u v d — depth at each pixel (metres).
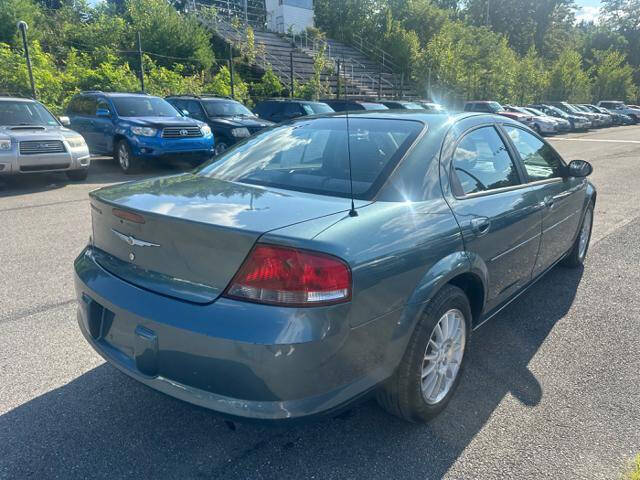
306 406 1.96
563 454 2.42
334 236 2.02
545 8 62.09
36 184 9.35
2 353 3.24
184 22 23.45
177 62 22.22
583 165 4.04
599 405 2.82
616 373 3.16
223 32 27.16
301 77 25.02
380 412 2.74
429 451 2.43
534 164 3.80
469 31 38.41
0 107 9.17
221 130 12.16
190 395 2.02
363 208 2.30
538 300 4.31
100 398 2.81
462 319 2.73
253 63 24.69
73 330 3.57
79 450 2.39
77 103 12.73
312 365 1.93
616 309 4.13
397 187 2.51
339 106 16.27
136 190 2.65
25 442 2.43
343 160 2.74
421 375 2.45
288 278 1.90
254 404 1.93
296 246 1.91
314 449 2.44
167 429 2.56
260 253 1.92
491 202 2.99
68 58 19.00
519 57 46.72
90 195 2.70
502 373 3.15
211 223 2.01
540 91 39.09
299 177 2.72
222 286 2.01
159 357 2.10
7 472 2.24
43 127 9.07
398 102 17.34
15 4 20.03
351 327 2.02
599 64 55.81
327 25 37.12
